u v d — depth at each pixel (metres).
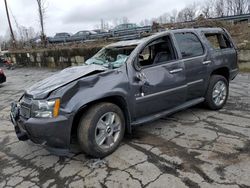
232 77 5.62
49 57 17.53
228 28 12.50
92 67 3.96
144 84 3.96
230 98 6.16
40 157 3.88
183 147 3.80
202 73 4.84
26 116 3.57
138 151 3.77
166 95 4.27
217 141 3.90
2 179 3.38
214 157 3.45
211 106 5.19
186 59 4.57
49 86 3.56
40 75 14.05
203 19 14.73
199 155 3.53
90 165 3.49
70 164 3.58
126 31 17.67
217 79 5.14
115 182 3.07
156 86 4.10
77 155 3.81
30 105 3.48
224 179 2.96
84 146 3.50
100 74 3.62
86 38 21.36
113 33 18.50
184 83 4.52
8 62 19.73
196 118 4.93
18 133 3.83
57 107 3.28
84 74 3.63
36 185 3.18
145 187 2.93
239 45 9.54
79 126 3.49
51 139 3.32
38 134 3.34
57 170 3.46
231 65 5.50
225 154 3.51
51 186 3.13
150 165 3.37
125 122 3.96
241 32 11.59
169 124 4.71
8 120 5.87
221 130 4.30
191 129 4.43
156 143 4.00
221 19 14.27
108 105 3.61
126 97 3.77
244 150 3.59
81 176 3.27
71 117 3.30
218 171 3.12
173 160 3.45
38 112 3.35
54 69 16.50
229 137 4.01
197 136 4.13
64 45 19.30
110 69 3.77
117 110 3.72
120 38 15.40
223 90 5.34
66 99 3.33
